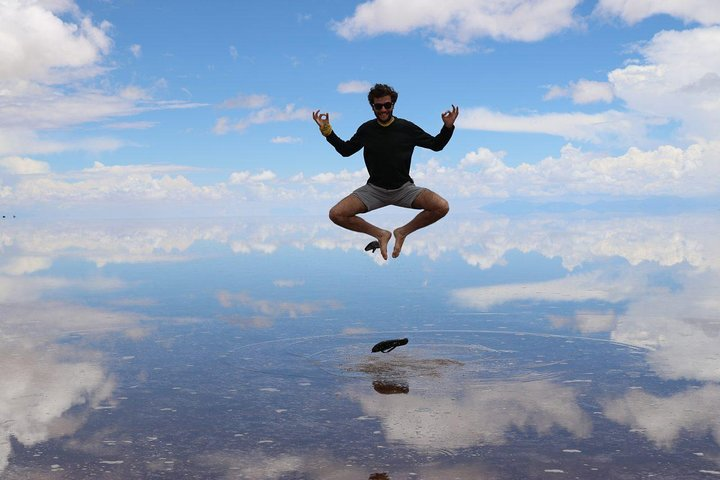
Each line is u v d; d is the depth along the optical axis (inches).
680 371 175.2
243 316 281.6
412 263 540.1
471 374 176.2
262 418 138.4
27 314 288.4
